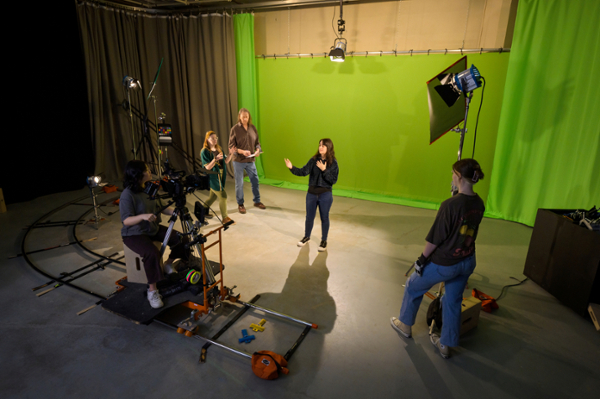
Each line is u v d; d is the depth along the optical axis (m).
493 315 2.91
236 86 6.64
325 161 3.71
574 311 2.95
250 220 4.92
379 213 5.37
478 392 2.14
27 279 3.28
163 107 7.14
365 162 6.25
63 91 5.84
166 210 2.86
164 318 2.75
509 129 4.95
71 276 3.34
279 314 2.78
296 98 6.47
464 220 2.03
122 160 6.90
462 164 2.08
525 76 4.68
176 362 2.31
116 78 6.47
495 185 5.21
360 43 5.77
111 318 2.74
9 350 2.38
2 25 5.04
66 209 5.17
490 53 5.04
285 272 3.51
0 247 3.93
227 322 2.72
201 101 6.96
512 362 2.39
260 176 7.18
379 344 2.53
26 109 5.43
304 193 6.32
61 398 2.02
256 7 6.20
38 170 5.71
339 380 2.20
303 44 6.18
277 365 2.21
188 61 6.77
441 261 2.16
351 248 4.09
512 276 3.55
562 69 4.32
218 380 2.18
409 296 2.46
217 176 4.39
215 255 3.83
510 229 4.79
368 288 3.26
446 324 2.32
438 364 2.35
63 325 2.65
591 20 4.03
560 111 4.41
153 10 6.58
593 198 4.12
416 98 5.62
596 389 2.18
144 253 2.48
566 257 2.99
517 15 4.59
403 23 5.43
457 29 5.16
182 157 7.36
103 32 6.21
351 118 6.15
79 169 6.23
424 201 5.94
